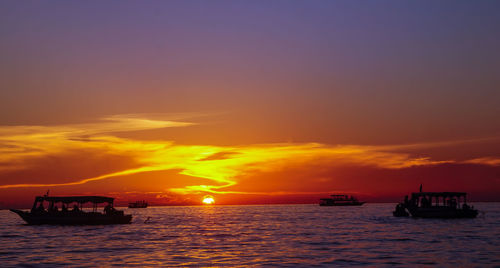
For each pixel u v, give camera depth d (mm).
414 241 49625
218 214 170750
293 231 69000
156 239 55281
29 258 37938
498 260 35375
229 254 40375
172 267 33219
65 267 33344
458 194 85750
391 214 138500
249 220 110625
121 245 48062
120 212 82438
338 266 33344
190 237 58438
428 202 90438
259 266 33562
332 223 89812
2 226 80625
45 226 76750
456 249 42188
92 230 70062
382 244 47188
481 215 116750
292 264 34406
